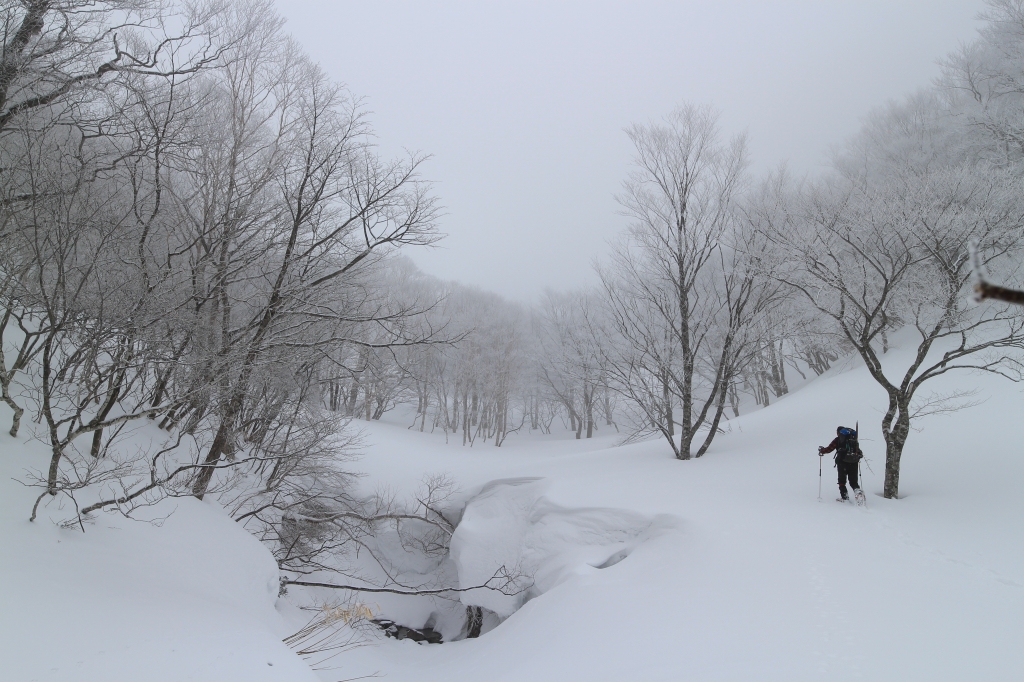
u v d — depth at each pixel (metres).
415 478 20.92
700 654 6.18
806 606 7.07
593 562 11.11
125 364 8.14
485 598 13.25
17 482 7.21
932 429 13.95
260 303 13.02
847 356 23.80
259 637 6.73
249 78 12.16
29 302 7.91
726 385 16.55
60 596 5.81
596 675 6.29
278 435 15.70
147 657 5.28
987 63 23.55
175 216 11.27
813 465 13.49
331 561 15.62
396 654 12.00
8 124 8.67
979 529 9.17
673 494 12.70
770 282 15.68
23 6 8.48
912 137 23.75
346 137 11.73
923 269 12.55
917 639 6.01
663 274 17.61
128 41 10.42
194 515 9.99
